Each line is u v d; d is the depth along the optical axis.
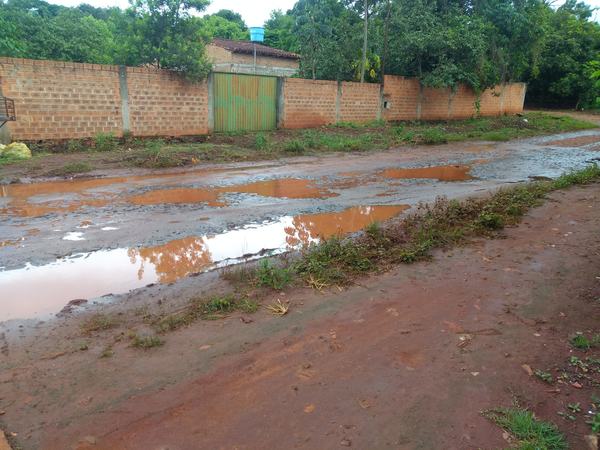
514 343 3.84
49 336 3.85
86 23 22.66
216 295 4.62
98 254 5.71
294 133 17.42
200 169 11.37
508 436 2.79
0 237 6.15
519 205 7.90
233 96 16.45
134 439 2.73
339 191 9.54
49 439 2.73
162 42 14.41
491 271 5.35
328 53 23.67
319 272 5.15
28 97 11.77
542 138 21.06
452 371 3.44
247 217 7.45
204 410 2.99
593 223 7.16
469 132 21.66
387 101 22.59
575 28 36.47
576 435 2.81
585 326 4.11
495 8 25.62
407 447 2.70
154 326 4.02
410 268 5.43
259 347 3.73
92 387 3.20
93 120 13.06
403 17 23.48
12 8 19.28
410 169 12.40
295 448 2.68
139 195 8.61
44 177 9.74
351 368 3.46
